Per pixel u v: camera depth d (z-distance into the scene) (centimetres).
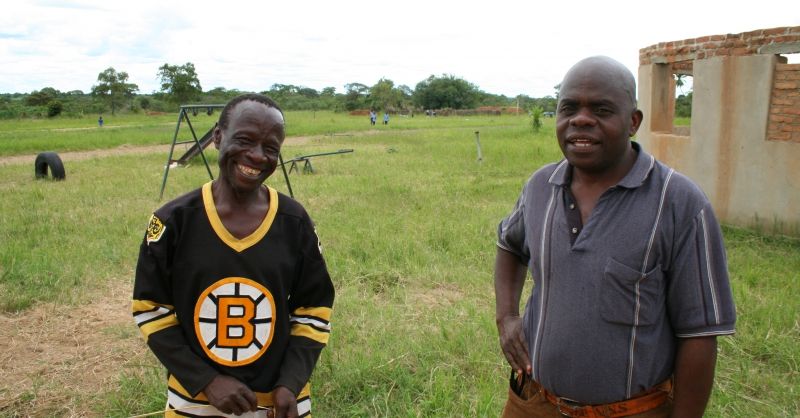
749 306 530
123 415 372
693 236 187
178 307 224
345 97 9919
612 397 197
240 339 223
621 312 191
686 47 915
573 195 206
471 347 456
